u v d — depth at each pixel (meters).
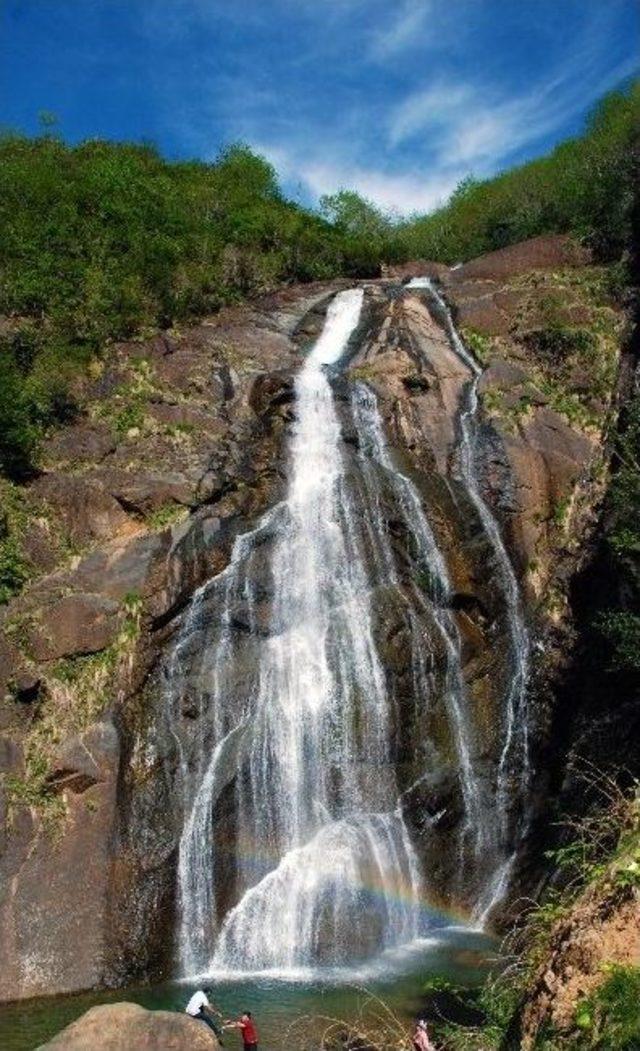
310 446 20.84
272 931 15.25
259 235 32.69
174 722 16.50
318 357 24.94
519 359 23.70
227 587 18.00
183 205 31.66
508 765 17.83
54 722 15.73
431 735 17.52
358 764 16.89
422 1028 10.03
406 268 34.44
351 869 15.88
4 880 14.19
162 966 14.59
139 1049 10.61
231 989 13.66
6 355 21.22
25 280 23.95
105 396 21.33
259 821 16.23
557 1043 6.39
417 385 22.61
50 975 13.80
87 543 18.38
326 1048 11.16
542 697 18.41
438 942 15.41
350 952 15.07
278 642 17.91
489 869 16.95
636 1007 6.02
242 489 19.61
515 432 21.50
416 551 19.17
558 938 7.25
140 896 14.88
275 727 17.03
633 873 6.90
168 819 15.66
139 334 23.66
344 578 18.77
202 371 22.39
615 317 24.14
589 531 19.77
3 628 16.45
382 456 21.08
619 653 14.89
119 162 33.50
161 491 18.80
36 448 19.59
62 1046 10.62
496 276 27.34
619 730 15.85
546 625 19.09
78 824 14.95
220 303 27.28
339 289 30.56
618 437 17.20
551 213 31.05
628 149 28.62
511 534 20.38
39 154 32.97
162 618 17.27
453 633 18.64
